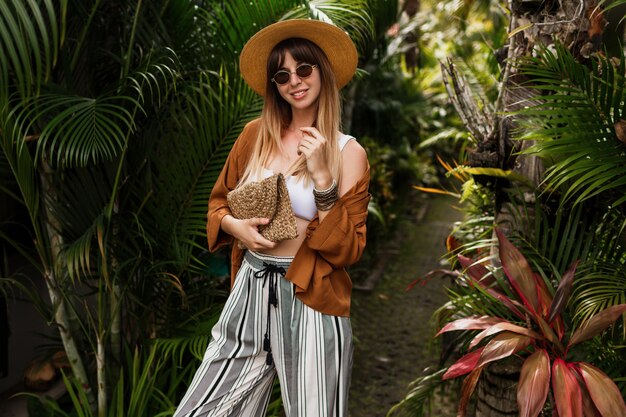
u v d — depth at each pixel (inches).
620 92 88.3
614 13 129.7
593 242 101.9
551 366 82.4
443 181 353.1
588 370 79.5
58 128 98.6
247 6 111.5
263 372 87.1
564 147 88.1
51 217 104.3
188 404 85.6
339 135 83.9
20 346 134.7
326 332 82.4
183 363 122.6
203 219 110.3
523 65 96.9
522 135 96.7
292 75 81.2
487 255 117.1
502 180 103.7
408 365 155.6
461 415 85.7
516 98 99.9
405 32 263.0
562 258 102.4
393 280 219.1
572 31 95.8
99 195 107.0
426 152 350.0
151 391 107.5
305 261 81.2
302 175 82.3
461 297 106.6
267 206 80.7
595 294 94.3
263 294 83.6
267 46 84.3
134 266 107.7
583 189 98.5
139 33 108.0
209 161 110.8
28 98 89.4
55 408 112.7
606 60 89.7
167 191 109.7
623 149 88.6
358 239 81.3
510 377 102.0
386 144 312.8
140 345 118.4
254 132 89.2
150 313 117.3
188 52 115.2
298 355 82.3
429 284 214.8
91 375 113.6
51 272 105.2
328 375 82.4
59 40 101.5
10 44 83.5
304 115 84.6
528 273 89.9
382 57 221.9
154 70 101.3
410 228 279.7
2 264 134.0
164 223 110.1
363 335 174.1
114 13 111.4
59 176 103.5
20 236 154.9
